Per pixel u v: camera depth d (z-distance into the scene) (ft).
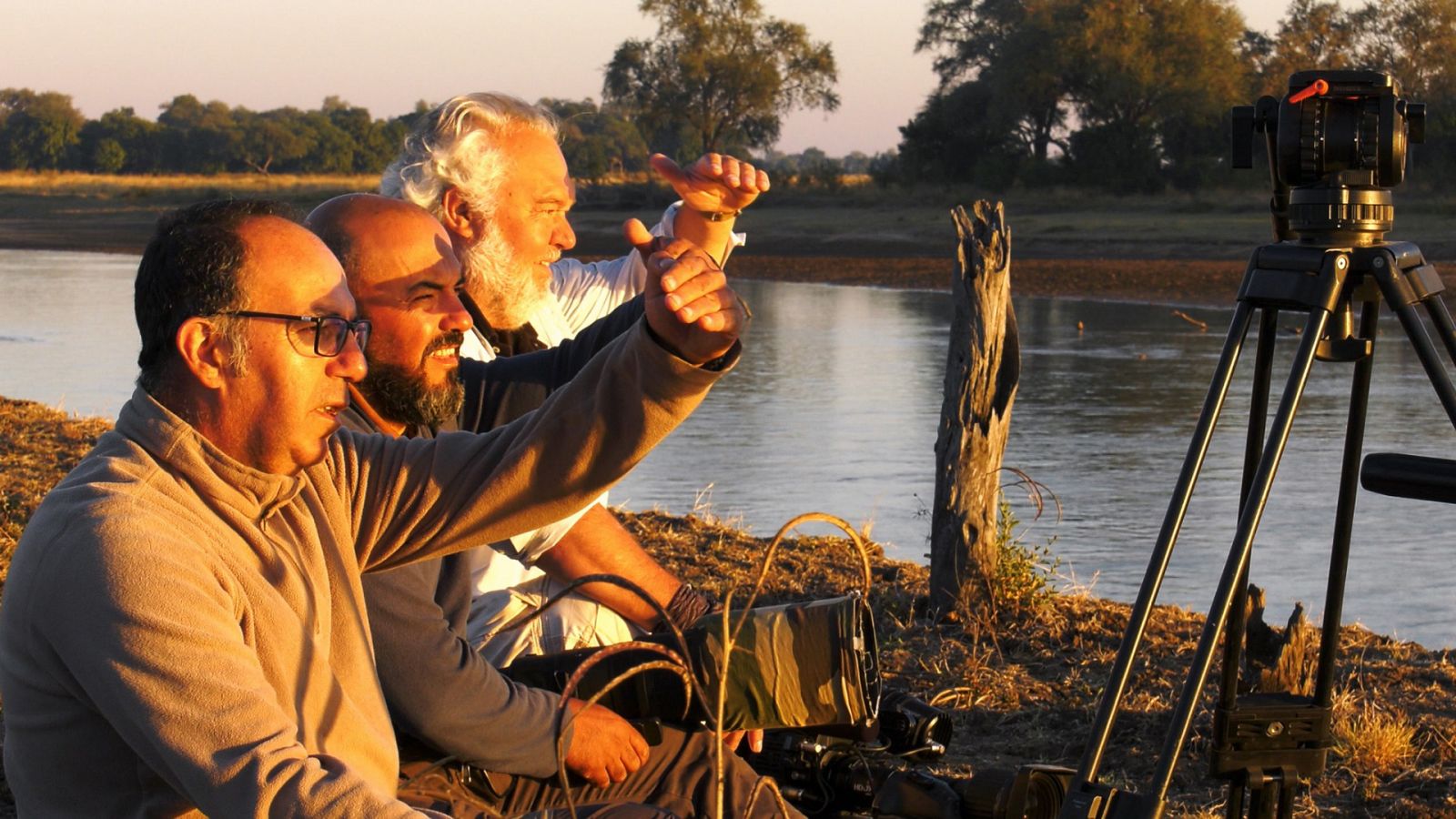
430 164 11.60
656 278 7.46
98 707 6.49
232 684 6.39
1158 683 17.35
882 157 259.60
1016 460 39.09
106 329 77.51
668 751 9.98
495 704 9.12
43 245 177.78
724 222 12.00
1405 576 26.45
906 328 79.66
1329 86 8.45
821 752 10.14
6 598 6.82
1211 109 192.85
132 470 6.90
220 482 7.06
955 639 19.19
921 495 34.09
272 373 7.07
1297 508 32.32
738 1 233.76
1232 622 9.36
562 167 11.98
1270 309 9.22
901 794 9.79
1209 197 180.96
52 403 50.52
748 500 33.68
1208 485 35.14
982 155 211.82
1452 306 77.25
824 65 234.79
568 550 10.84
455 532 8.16
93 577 6.45
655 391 7.73
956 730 16.22
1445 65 202.08
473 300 11.91
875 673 9.62
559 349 11.50
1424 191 157.48
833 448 40.83
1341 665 18.19
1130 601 24.53
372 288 9.40
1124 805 7.99
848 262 136.15
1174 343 69.05
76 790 6.84
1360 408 9.66
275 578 7.17
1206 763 15.03
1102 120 201.16
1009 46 203.41
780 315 88.48
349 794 6.18
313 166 440.86
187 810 6.81
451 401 9.86
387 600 8.68
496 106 11.80
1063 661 18.38
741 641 9.37
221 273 6.97
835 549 24.56
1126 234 137.08
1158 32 195.83
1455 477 8.94
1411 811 13.58
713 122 235.61
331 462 8.06
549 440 8.00
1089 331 75.20
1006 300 20.21
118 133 444.55
